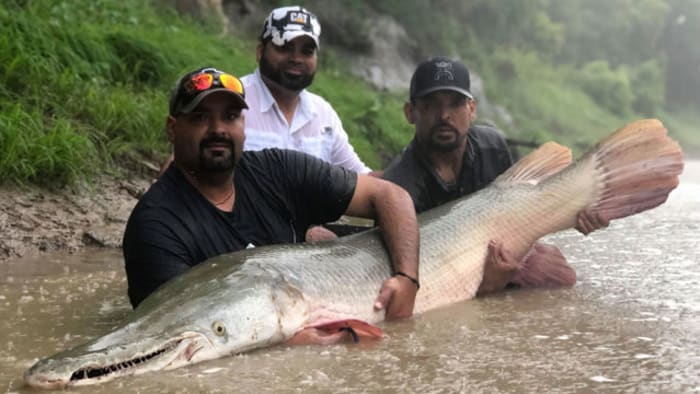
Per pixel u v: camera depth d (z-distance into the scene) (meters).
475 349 3.25
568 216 4.62
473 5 31.97
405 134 14.12
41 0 9.00
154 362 2.97
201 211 3.73
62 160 6.29
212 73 3.64
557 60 43.09
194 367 3.03
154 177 7.18
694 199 9.23
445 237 4.25
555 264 4.56
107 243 5.70
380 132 13.52
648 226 6.88
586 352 3.17
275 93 5.50
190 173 3.75
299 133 5.63
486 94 28.00
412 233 3.98
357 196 4.04
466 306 4.12
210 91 3.59
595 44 47.00
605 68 41.28
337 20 22.30
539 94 32.59
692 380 2.80
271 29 5.38
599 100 39.03
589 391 2.71
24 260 5.16
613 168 4.62
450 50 27.50
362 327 3.44
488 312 3.96
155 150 7.56
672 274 4.79
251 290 3.30
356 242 3.95
